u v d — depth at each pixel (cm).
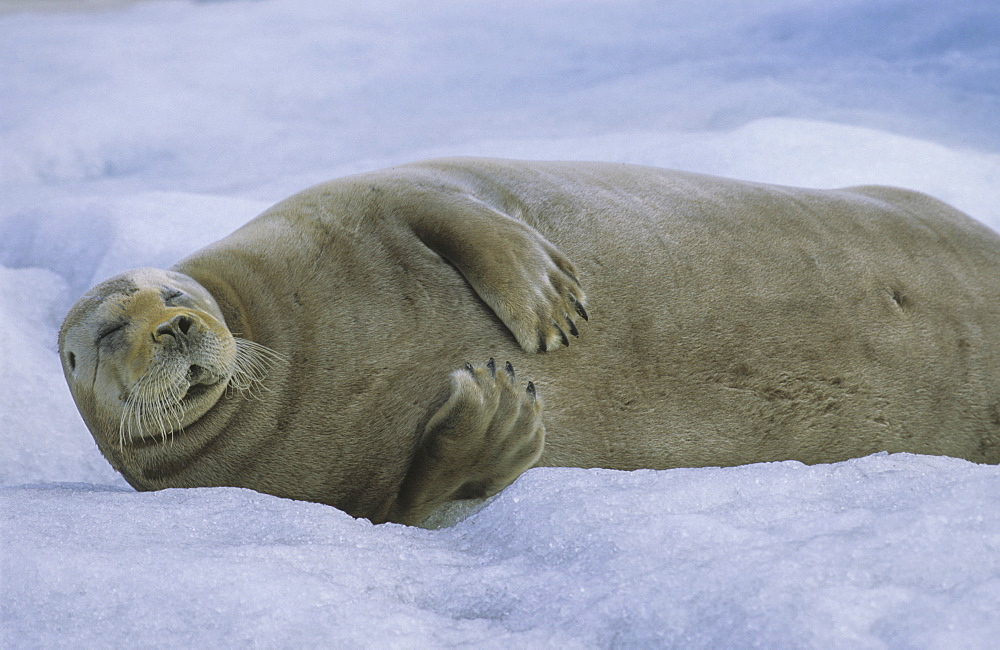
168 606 720
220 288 1205
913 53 3681
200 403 1102
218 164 3222
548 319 1151
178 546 848
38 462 1493
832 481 899
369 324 1186
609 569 741
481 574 784
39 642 695
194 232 2130
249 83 4078
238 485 1162
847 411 1280
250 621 696
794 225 1367
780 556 695
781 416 1251
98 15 5425
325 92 3988
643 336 1222
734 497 880
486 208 1234
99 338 1100
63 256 2169
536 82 3934
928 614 590
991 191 2303
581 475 972
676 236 1299
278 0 5506
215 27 4959
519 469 1095
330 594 732
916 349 1321
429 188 1278
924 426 1320
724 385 1232
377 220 1249
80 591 745
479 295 1177
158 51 4509
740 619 626
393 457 1152
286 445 1155
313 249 1238
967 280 1394
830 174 2375
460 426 1052
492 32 4691
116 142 3419
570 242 1275
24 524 884
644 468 1213
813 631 591
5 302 1964
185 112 3703
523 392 1085
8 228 2347
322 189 1327
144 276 1167
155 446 1142
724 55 3969
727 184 1445
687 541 761
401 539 898
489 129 3309
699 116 3194
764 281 1289
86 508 938
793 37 4044
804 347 1270
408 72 4206
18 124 3459
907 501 812
